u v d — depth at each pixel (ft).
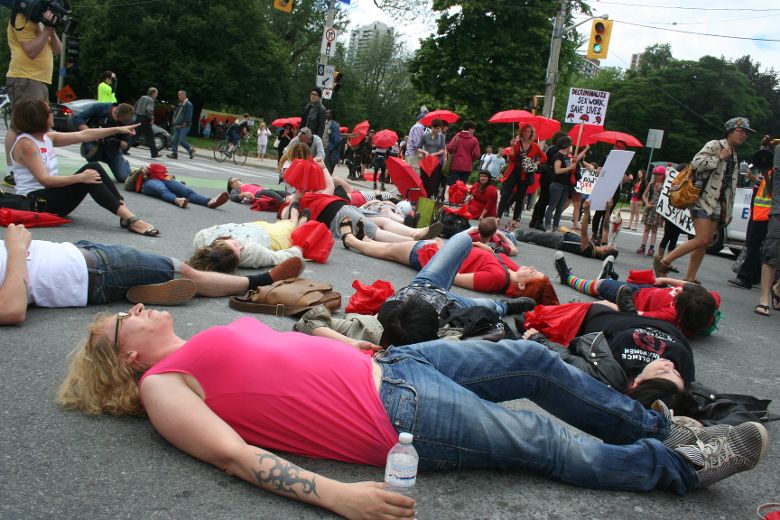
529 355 8.89
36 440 8.24
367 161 97.40
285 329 13.82
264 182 53.01
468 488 8.35
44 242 13.04
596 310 14.07
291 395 7.93
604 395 8.95
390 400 8.04
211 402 7.88
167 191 29.53
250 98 159.43
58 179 20.02
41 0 23.20
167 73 143.13
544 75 123.95
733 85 185.68
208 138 148.05
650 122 186.09
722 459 8.64
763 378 15.97
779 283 26.53
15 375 9.98
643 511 8.31
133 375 9.02
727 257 49.60
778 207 23.66
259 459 7.43
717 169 25.67
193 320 13.58
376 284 15.99
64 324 12.32
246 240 18.98
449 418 7.97
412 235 26.55
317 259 21.25
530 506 8.11
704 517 8.39
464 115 119.96
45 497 7.11
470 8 116.06
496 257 20.62
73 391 9.18
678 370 11.41
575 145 54.13
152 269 13.92
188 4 144.46
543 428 8.39
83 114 53.26
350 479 8.20
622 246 44.27
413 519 7.27
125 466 7.91
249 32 152.66
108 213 23.98
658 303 16.90
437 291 14.12
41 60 24.36
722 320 22.41
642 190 61.98
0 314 11.46
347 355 8.32
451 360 8.79
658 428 9.00
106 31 142.61
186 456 8.30
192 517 7.09
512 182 40.83
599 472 8.45
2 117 73.77
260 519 7.19
